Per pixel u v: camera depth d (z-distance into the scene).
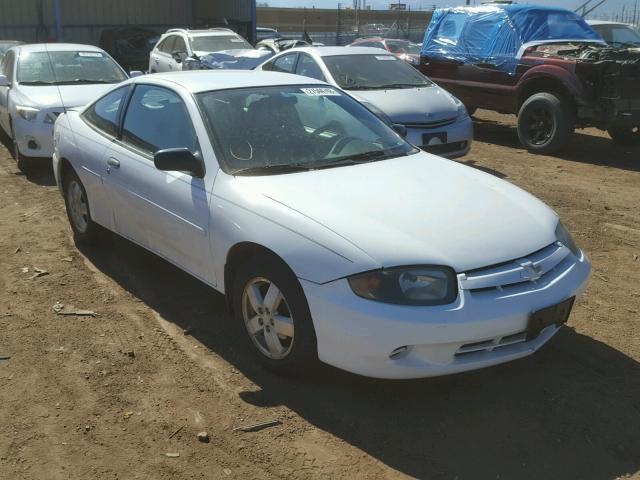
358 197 3.54
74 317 4.32
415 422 3.22
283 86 4.64
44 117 8.02
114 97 5.13
